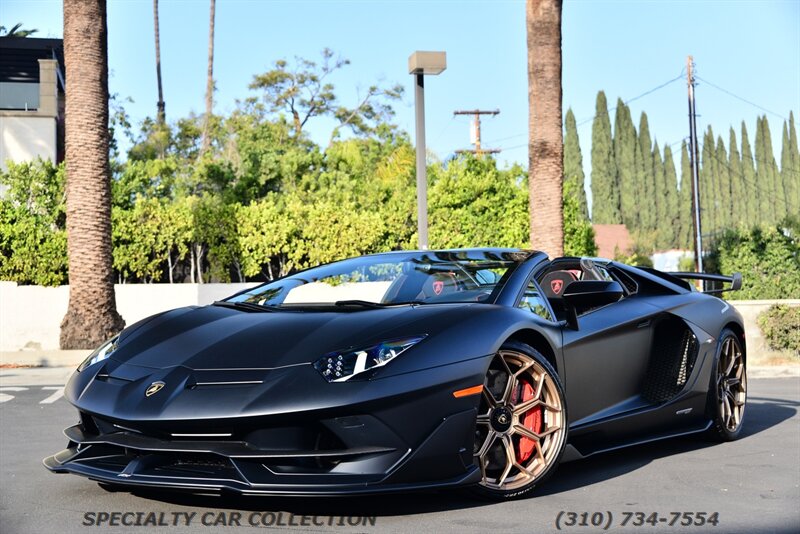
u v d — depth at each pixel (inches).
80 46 479.8
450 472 138.5
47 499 153.5
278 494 127.7
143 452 137.0
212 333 151.7
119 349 156.4
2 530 134.0
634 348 190.5
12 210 564.7
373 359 135.6
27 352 443.5
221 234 609.9
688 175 2967.5
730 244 748.6
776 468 183.9
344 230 629.9
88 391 146.9
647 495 158.6
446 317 148.4
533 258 182.5
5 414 270.7
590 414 177.5
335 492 128.6
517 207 664.4
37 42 855.1
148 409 134.3
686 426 207.0
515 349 153.1
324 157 842.8
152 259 604.4
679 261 2223.2
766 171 2947.8
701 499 155.8
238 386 133.8
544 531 133.5
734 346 219.8
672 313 202.8
